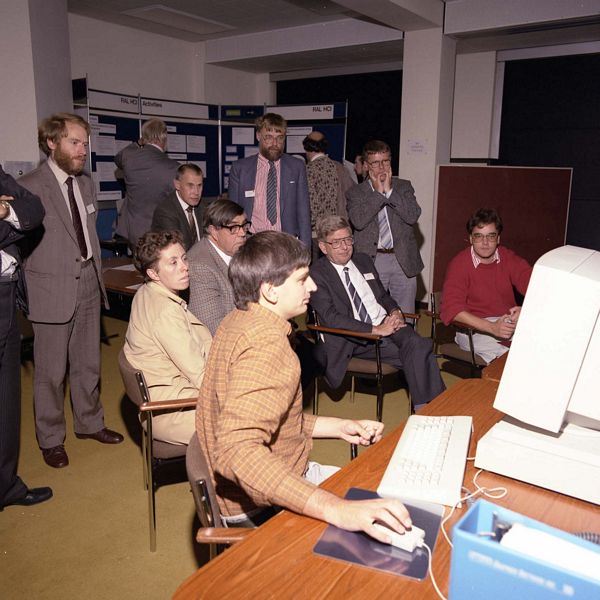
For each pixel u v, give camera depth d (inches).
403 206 155.3
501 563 32.5
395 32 231.0
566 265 50.1
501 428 53.8
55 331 103.1
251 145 289.6
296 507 45.1
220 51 284.8
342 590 38.6
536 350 50.2
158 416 83.0
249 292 52.3
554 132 237.8
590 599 30.0
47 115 140.4
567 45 223.5
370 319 126.0
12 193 83.6
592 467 48.3
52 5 141.4
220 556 41.8
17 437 90.9
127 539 87.3
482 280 127.3
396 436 61.0
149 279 89.1
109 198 238.2
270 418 47.4
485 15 195.6
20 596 74.9
